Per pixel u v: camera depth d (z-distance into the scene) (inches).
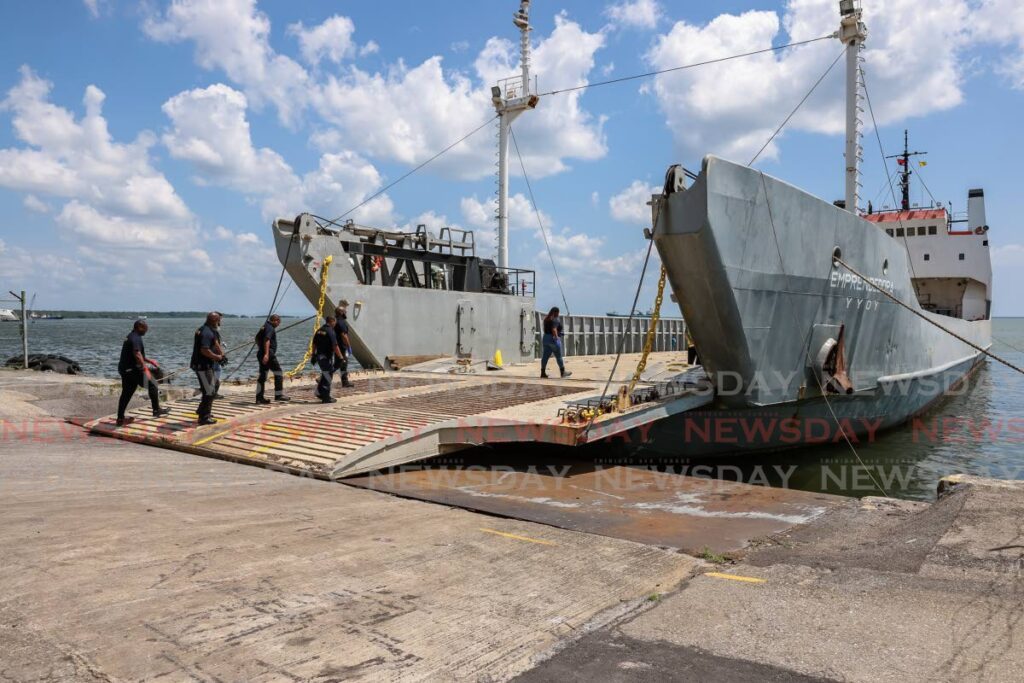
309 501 263.3
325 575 177.8
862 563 187.5
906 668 126.1
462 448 364.2
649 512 259.4
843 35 601.9
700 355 410.9
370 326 647.8
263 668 125.8
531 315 868.0
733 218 360.5
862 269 495.5
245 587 166.4
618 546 212.2
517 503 272.5
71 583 163.8
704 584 177.5
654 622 151.8
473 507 263.4
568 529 232.8
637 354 1072.8
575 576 183.5
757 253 381.7
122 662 125.7
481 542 214.5
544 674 126.6
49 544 191.8
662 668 128.9
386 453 330.6
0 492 258.4
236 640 137.1
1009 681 119.5
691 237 353.4
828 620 150.0
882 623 146.9
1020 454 533.0
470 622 150.8
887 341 555.8
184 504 247.0
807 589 170.9
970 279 1059.3
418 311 700.0
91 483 279.9
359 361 674.2
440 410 407.2
